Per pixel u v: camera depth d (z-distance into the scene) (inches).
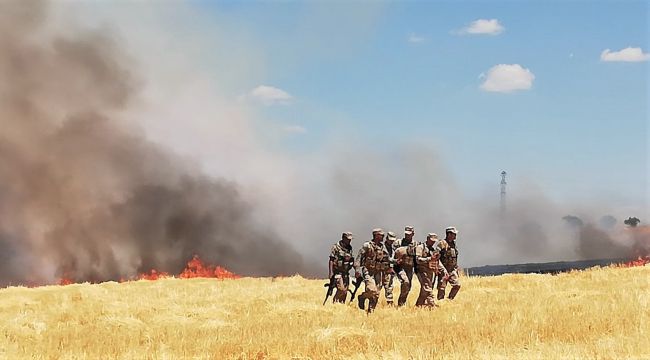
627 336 463.8
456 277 765.3
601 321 521.3
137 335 573.6
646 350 422.9
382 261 718.5
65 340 560.1
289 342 497.0
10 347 537.6
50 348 525.7
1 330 619.5
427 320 598.5
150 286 1121.4
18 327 631.8
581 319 537.3
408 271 738.8
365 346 476.7
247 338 531.8
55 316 747.4
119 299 911.7
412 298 815.7
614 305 613.6
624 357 410.0
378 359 438.6
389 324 581.9
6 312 829.2
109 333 591.2
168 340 542.6
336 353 465.1
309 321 621.3
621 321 519.8
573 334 480.1
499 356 421.4
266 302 797.2
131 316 690.8
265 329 581.0
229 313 696.4
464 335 496.1
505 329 505.4
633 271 1018.1
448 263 763.4
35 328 641.6
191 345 516.1
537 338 463.8
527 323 532.7
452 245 767.1
